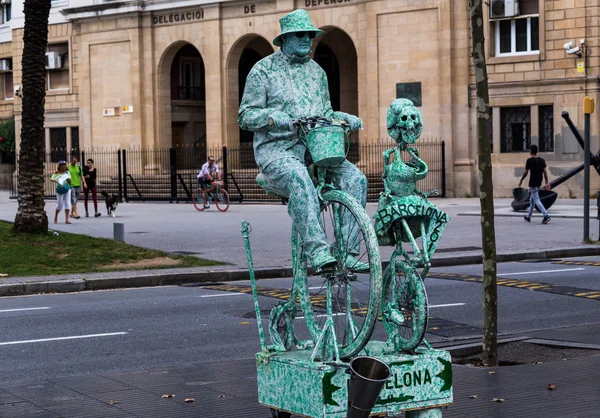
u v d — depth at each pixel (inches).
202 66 2043.6
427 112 1605.6
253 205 1530.5
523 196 1194.6
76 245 817.5
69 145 2055.9
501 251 802.8
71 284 665.0
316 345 239.3
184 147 1994.3
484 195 373.1
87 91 2001.7
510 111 1544.0
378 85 1656.0
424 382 233.5
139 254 786.2
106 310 554.6
